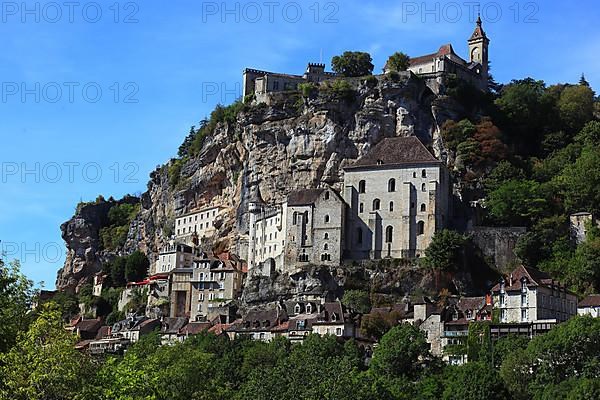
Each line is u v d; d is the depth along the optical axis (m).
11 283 134.25
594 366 174.12
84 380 118.38
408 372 196.00
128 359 151.75
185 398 168.75
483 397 168.38
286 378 155.12
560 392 164.12
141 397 131.00
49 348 114.81
